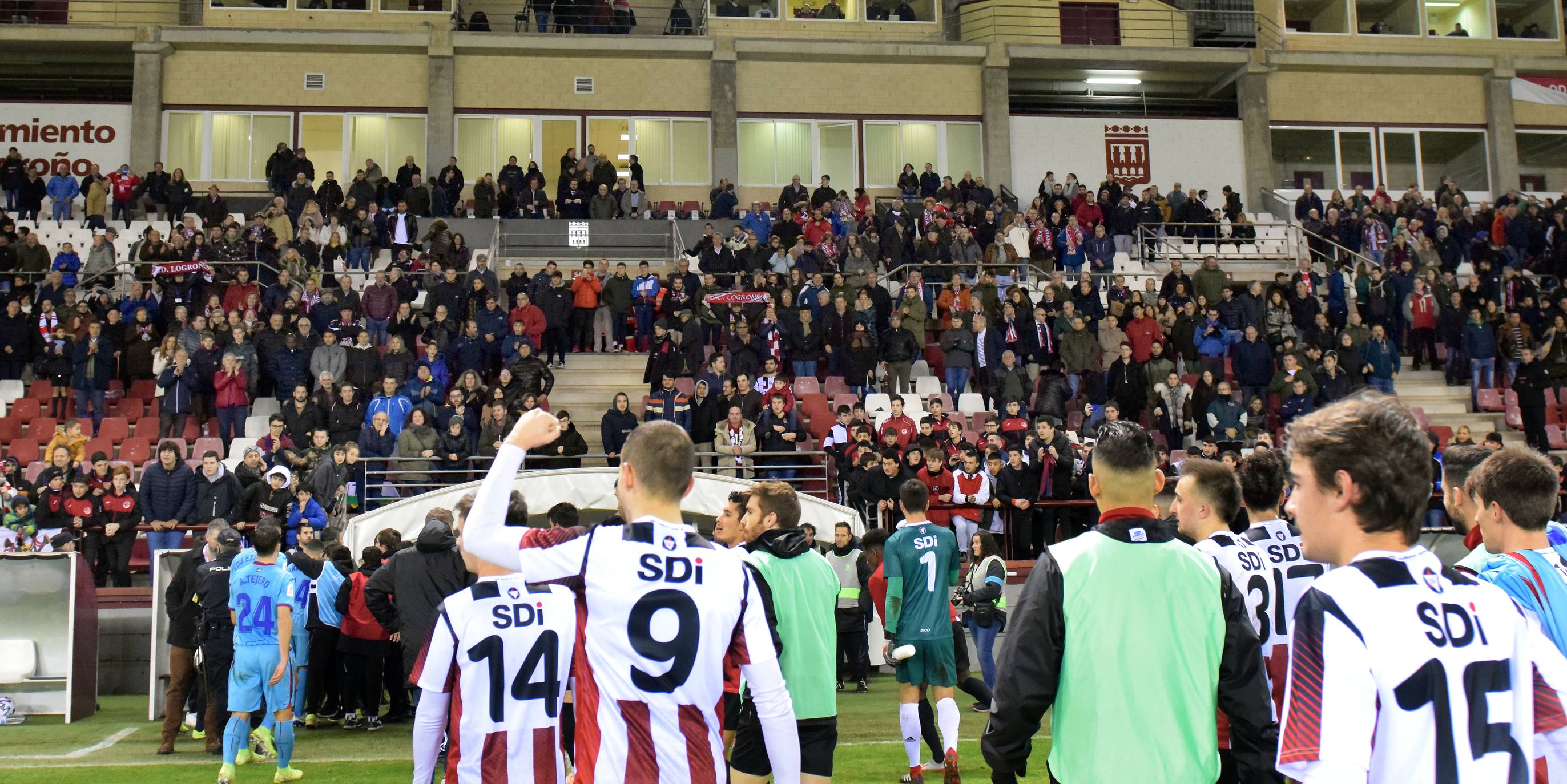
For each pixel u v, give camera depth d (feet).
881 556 32.37
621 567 10.13
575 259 79.05
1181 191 86.48
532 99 90.74
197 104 87.71
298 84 88.69
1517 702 8.10
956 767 21.18
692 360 57.67
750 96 92.48
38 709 33.14
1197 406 54.19
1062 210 79.66
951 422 48.06
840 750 26.21
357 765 25.34
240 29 87.30
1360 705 7.80
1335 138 96.63
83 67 91.86
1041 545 45.73
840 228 74.79
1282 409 55.21
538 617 13.25
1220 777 13.01
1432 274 69.05
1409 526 8.21
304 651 28.63
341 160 88.69
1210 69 95.76
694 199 91.40
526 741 13.04
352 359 53.42
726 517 18.78
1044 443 44.78
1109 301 64.80
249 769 25.05
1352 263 78.18
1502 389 64.90
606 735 9.96
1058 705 10.82
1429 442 8.41
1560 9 100.68
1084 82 98.32
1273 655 14.57
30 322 59.47
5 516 41.01
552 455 48.32
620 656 10.00
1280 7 98.43
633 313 66.80
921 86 94.07
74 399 56.18
